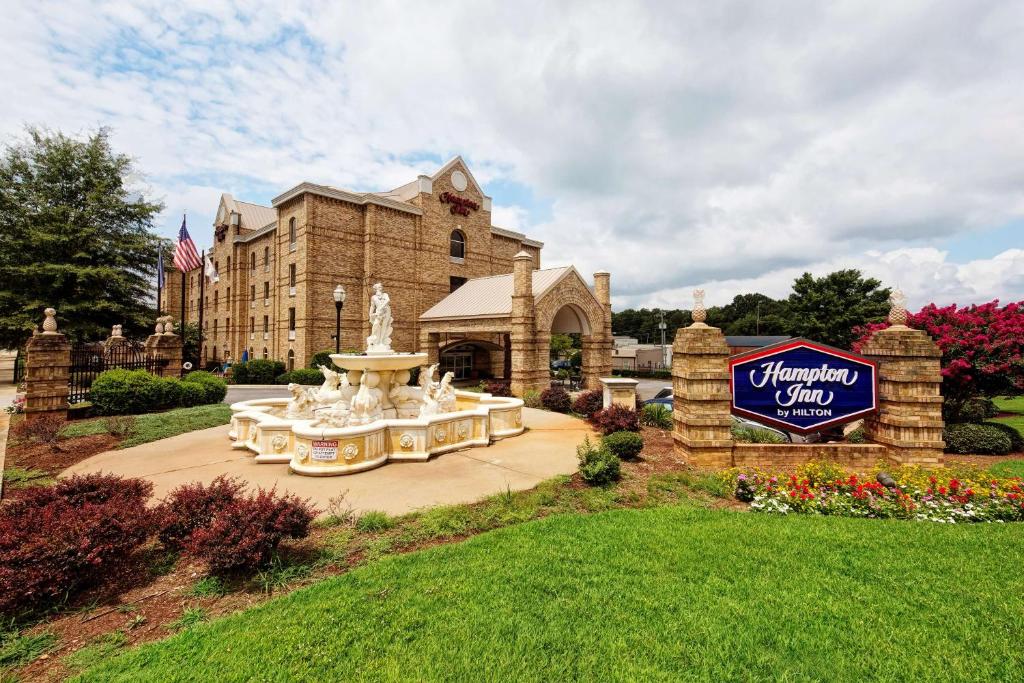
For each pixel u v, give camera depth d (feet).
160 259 105.91
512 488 27.32
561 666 12.17
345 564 17.88
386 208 108.68
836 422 33.35
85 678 11.89
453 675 11.84
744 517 22.71
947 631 13.76
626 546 19.16
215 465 32.12
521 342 81.56
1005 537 20.25
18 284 92.27
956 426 39.52
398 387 44.52
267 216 147.23
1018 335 37.50
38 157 99.71
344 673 11.91
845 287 166.40
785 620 14.23
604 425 42.98
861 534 20.54
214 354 148.15
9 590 13.94
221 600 15.67
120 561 17.07
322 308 101.40
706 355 32.83
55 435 37.76
